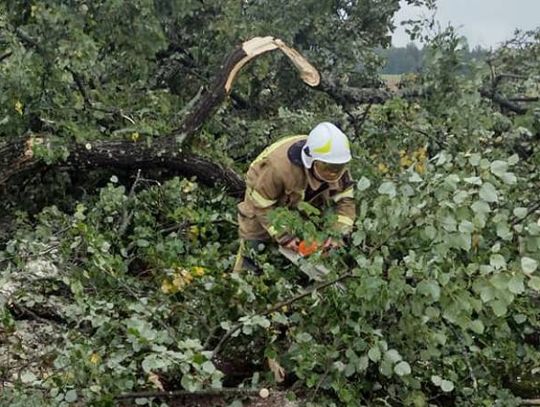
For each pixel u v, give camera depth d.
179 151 4.98
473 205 2.98
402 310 3.16
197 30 6.61
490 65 6.28
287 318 3.39
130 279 3.96
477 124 5.28
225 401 3.34
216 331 3.58
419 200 3.16
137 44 5.57
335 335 3.27
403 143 5.42
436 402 3.49
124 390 3.14
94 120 5.17
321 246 3.42
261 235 3.87
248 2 6.82
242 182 5.09
